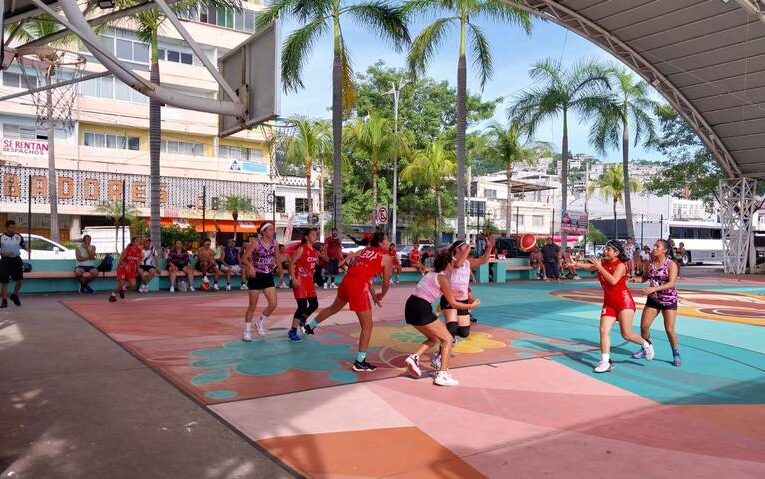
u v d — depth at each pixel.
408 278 23.12
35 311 12.00
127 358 7.86
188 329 10.20
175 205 36.72
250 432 5.15
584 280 26.00
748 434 5.44
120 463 4.39
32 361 7.52
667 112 36.09
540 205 64.94
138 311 12.36
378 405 6.05
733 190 33.72
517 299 17.02
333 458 4.64
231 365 7.58
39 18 10.46
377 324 11.35
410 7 23.78
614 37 24.81
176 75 37.12
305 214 42.28
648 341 8.69
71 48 29.81
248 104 7.00
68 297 14.97
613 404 6.34
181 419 5.45
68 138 34.41
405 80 45.50
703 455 4.88
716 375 7.82
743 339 10.77
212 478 4.21
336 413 5.76
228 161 39.00
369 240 8.38
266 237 9.37
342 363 7.86
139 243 14.79
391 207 44.94
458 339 9.84
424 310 6.86
